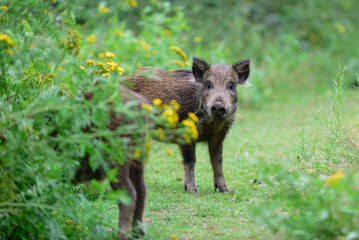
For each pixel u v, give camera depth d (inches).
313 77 1165.1
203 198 456.1
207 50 1087.0
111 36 767.7
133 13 1138.7
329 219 284.7
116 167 315.6
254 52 1203.2
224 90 490.6
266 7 1437.0
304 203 303.6
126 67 641.6
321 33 1380.4
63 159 310.7
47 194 313.3
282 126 790.5
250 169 554.6
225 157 623.5
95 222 311.4
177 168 580.4
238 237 340.8
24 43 338.0
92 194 432.5
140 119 308.7
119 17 1121.4
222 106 466.6
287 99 1034.7
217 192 484.7
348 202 301.6
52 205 314.5
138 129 325.4
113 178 296.2
